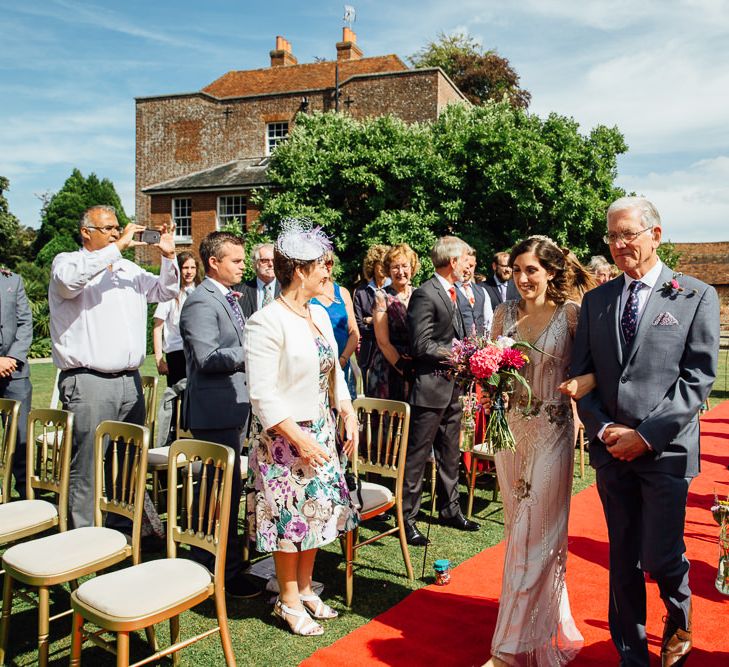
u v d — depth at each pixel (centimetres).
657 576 272
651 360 272
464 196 1905
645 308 278
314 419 335
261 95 2691
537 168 1800
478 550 457
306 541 327
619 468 279
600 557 445
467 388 341
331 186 1969
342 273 1892
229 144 2753
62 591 394
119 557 311
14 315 536
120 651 254
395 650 320
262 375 322
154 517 465
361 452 451
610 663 308
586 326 296
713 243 3616
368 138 1947
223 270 393
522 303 332
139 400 454
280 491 329
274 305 332
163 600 264
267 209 1964
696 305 272
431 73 2452
